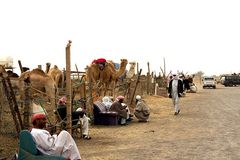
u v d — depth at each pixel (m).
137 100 19.69
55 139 8.47
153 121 19.50
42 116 8.52
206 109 25.67
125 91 26.08
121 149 12.11
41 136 8.24
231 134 14.64
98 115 18.02
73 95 16.17
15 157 8.81
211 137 14.04
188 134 14.90
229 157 10.66
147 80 38.59
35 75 15.48
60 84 23.23
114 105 18.17
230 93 47.00
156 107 27.39
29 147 8.06
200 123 18.16
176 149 11.94
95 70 23.27
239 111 23.70
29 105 12.55
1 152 10.82
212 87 65.38
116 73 24.45
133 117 21.20
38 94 15.74
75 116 14.08
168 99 35.22
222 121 18.70
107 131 16.08
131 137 14.50
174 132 15.52
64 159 8.02
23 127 12.32
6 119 13.97
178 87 22.62
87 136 14.13
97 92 21.33
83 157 10.97
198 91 54.09
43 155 8.06
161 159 10.59
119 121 18.17
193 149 11.90
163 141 13.46
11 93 11.98
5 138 12.30
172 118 20.66
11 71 19.25
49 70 23.58
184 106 28.64
